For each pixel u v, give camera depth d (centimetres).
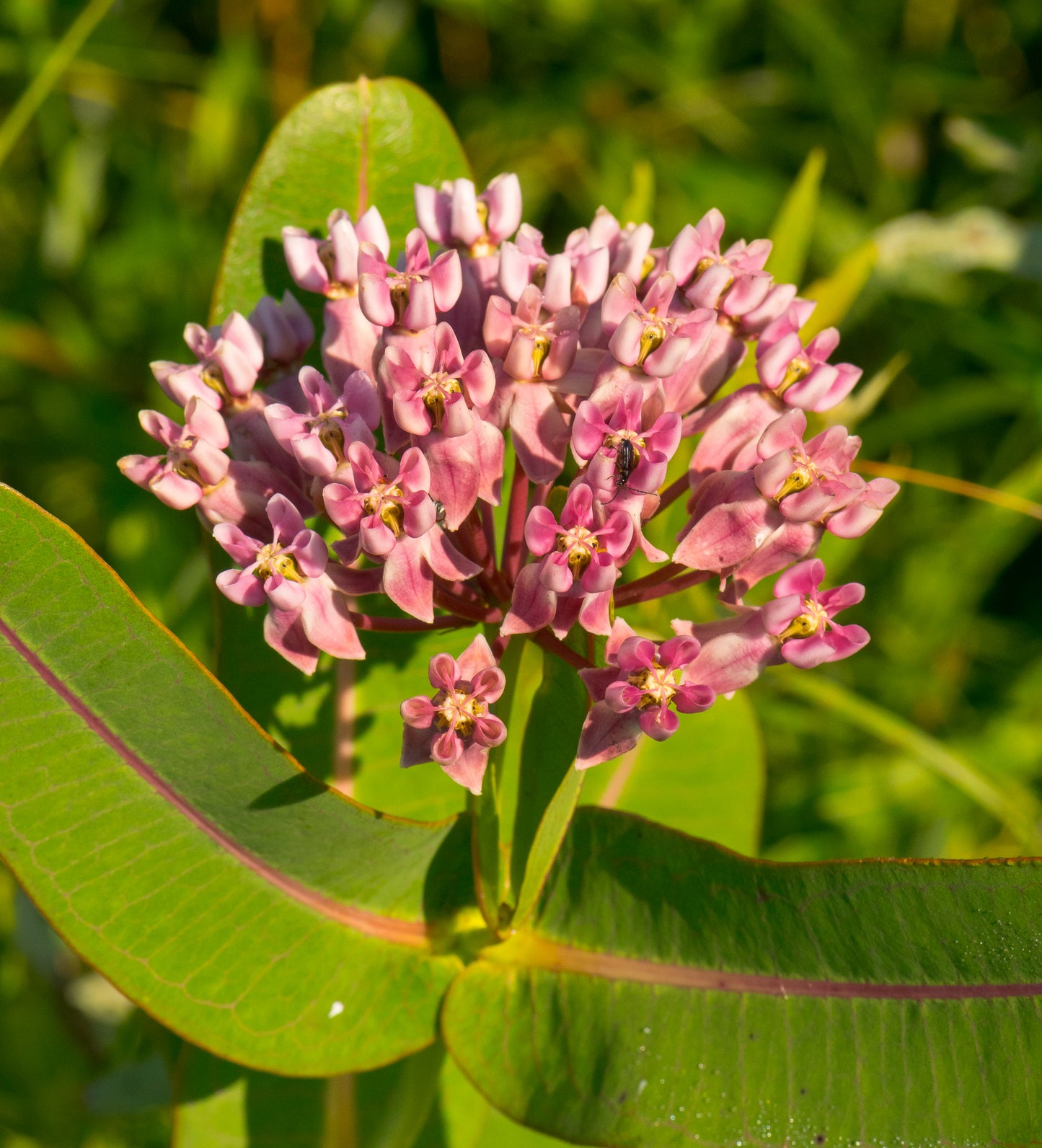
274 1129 33
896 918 29
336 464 28
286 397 30
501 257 29
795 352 28
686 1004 29
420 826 29
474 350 29
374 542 27
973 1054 28
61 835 28
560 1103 29
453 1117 34
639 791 36
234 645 33
